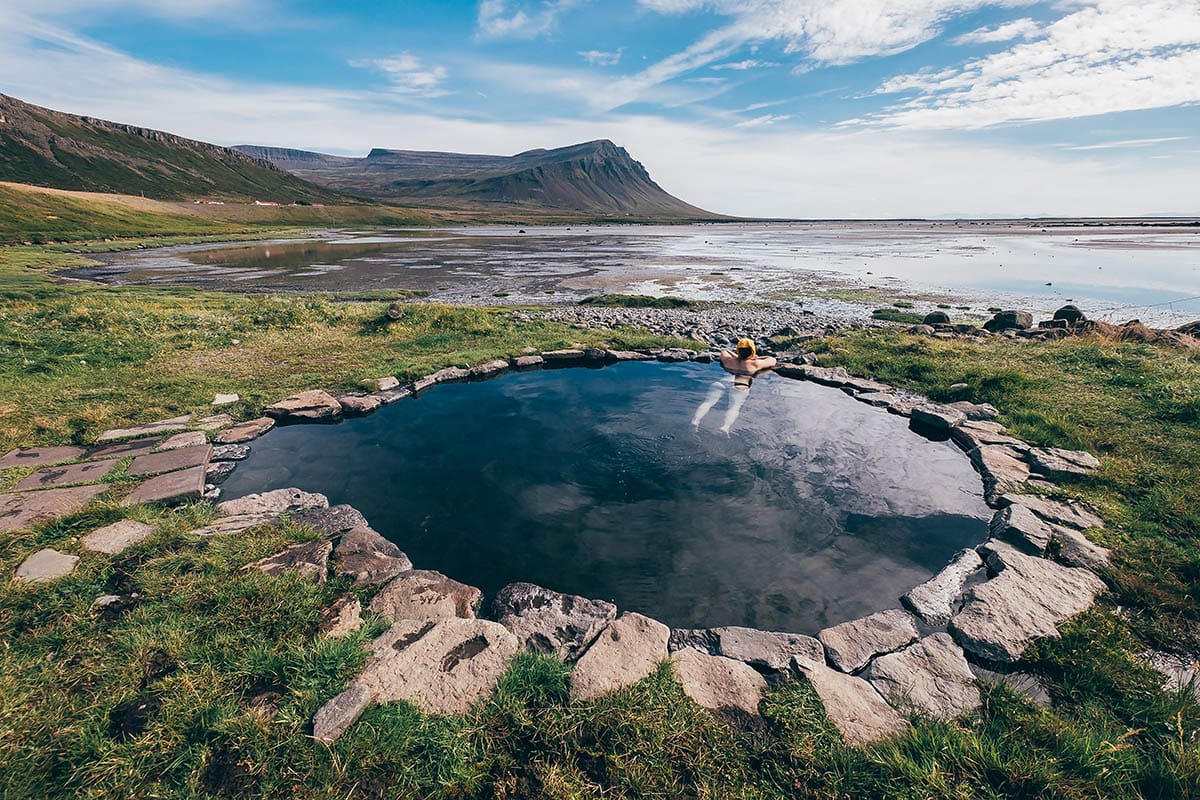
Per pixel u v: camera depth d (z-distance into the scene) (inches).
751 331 649.6
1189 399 295.9
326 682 129.0
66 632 140.9
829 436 301.3
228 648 138.2
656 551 199.0
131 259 1793.8
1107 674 131.3
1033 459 252.2
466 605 164.1
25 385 349.1
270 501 218.5
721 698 129.6
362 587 168.9
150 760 109.6
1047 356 434.9
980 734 117.3
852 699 128.2
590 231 4510.3
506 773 112.0
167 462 250.5
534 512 223.9
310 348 481.4
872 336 553.3
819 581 182.2
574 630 154.9
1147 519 198.8
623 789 109.0
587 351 470.0
